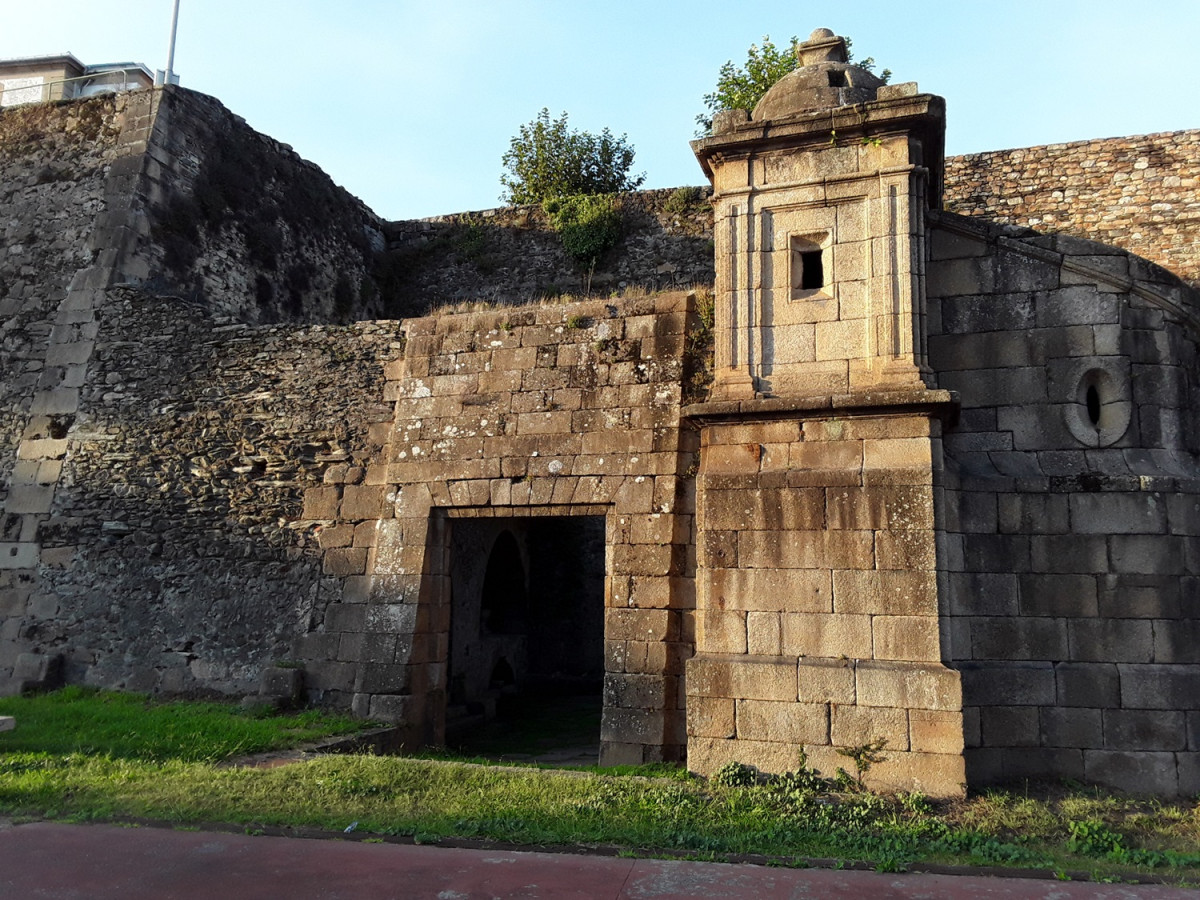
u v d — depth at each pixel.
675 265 18.45
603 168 26.16
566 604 18.66
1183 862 6.09
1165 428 9.03
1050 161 17.98
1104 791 8.07
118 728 9.97
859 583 8.20
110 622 13.17
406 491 11.95
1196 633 8.38
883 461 8.38
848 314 8.87
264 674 11.71
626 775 8.77
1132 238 17.16
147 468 13.66
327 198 19.27
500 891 5.37
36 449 14.41
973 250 9.65
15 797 7.22
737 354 9.09
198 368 13.90
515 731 13.86
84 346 14.68
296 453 12.84
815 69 9.63
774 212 9.30
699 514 8.87
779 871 5.85
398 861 5.91
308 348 13.33
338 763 8.48
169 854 6.02
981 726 8.40
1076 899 5.40
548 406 11.47
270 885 5.46
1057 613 8.63
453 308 13.36
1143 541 8.59
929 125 8.92
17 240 15.77
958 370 9.48
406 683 11.20
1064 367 9.23
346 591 11.95
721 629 8.55
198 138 16.45
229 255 16.59
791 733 8.08
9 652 13.55
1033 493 8.89
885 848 6.32
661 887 5.47
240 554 12.74
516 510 11.32
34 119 16.50
